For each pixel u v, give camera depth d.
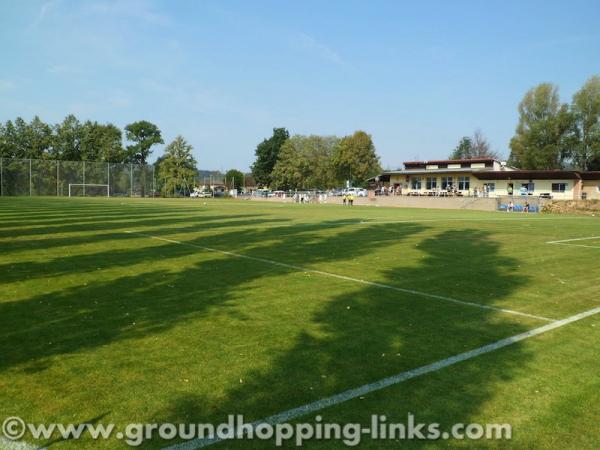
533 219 33.06
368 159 88.50
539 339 6.05
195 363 4.95
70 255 11.85
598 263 12.43
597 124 69.75
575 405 4.25
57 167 70.19
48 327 6.04
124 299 7.52
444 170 69.50
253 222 23.88
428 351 5.51
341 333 6.08
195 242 15.04
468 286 9.19
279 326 6.31
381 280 9.58
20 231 17.11
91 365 4.84
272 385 4.46
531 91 72.50
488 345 5.77
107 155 89.75
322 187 102.12
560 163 73.50
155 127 111.12
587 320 6.99
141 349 5.32
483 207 55.31
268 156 116.44
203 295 7.93
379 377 4.71
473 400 4.29
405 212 40.72
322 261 11.80
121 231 17.95
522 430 3.80
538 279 10.06
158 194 86.62
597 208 49.59
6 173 66.25
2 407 3.94
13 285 8.34
